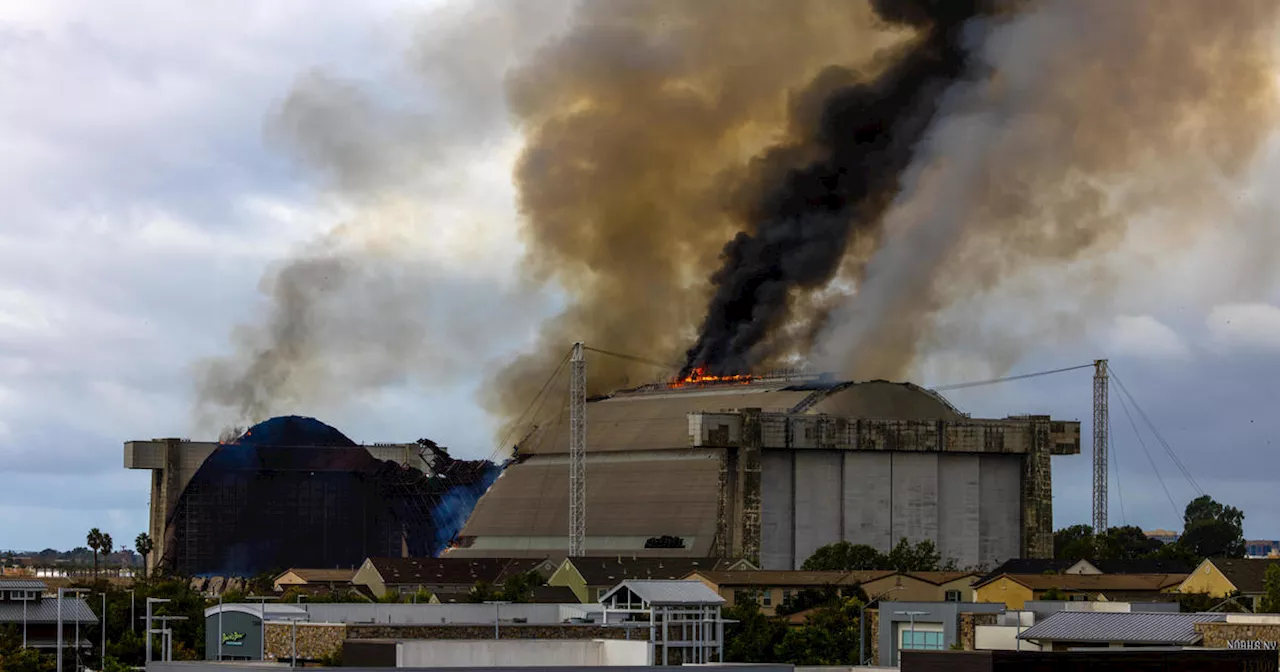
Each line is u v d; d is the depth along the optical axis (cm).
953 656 6519
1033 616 9706
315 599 16250
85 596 14562
